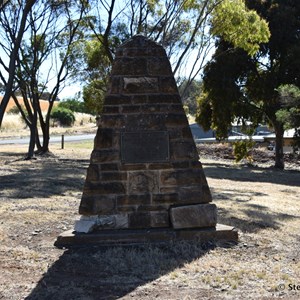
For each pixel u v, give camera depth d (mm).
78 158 24047
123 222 7129
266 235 7895
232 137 36500
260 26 17797
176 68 17281
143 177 7172
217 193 13523
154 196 7184
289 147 31922
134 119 7199
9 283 5395
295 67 23656
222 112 25172
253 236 7699
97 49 22531
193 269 5949
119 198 7137
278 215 10117
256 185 17062
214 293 5199
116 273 5805
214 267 6062
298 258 6633
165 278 5641
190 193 7250
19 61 20359
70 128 61750
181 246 6777
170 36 17828
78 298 5000
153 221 7168
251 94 26094
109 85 7242
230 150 33250
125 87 7223
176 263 6152
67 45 24125
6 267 5922
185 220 7141
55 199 10789
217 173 21234
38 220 8422
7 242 7027
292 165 28016
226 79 24125
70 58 24562
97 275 5730
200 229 7180
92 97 24734
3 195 11102
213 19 17672
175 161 7234
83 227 7051
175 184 7219
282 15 23406
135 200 7152
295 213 11016
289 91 17188
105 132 7172
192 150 7289
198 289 5309
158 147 7207
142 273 5805
